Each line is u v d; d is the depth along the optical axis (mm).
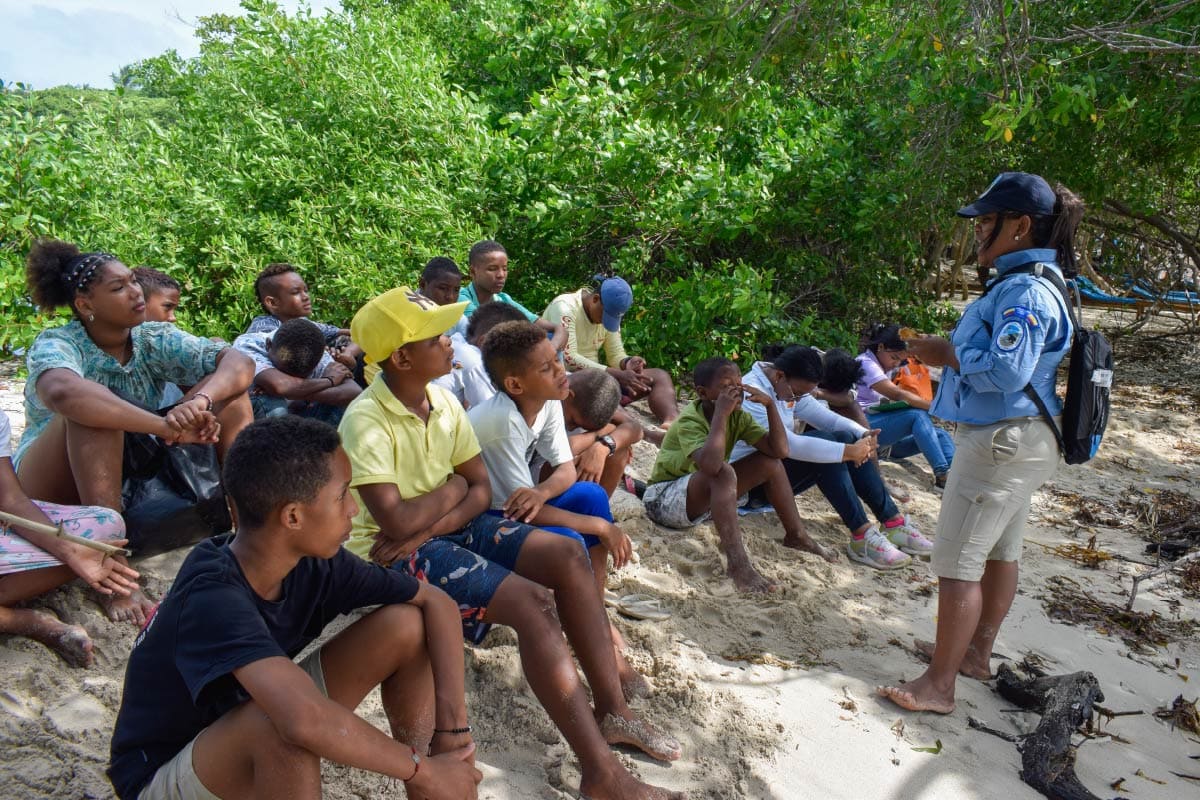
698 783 2850
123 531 3215
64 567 3059
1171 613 4543
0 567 2920
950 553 3412
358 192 7348
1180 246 11109
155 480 3580
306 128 8141
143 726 2082
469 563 2770
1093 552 5152
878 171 8172
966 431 3391
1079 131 8406
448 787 2176
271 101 8391
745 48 5133
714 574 4301
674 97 5258
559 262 7992
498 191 7605
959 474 3404
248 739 1957
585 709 2646
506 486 3195
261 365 4430
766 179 7641
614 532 3273
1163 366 10133
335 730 1953
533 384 3137
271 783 1957
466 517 2939
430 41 9672
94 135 7613
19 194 6652
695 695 3271
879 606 4254
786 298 8023
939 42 5648
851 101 8844
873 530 4707
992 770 3160
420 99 7797
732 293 7160
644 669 3436
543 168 7527
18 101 6855
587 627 2867
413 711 2459
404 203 7188
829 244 8750
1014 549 3613
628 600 3928
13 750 2574
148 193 7246
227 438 3684
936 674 3479
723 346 7523
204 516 3664
